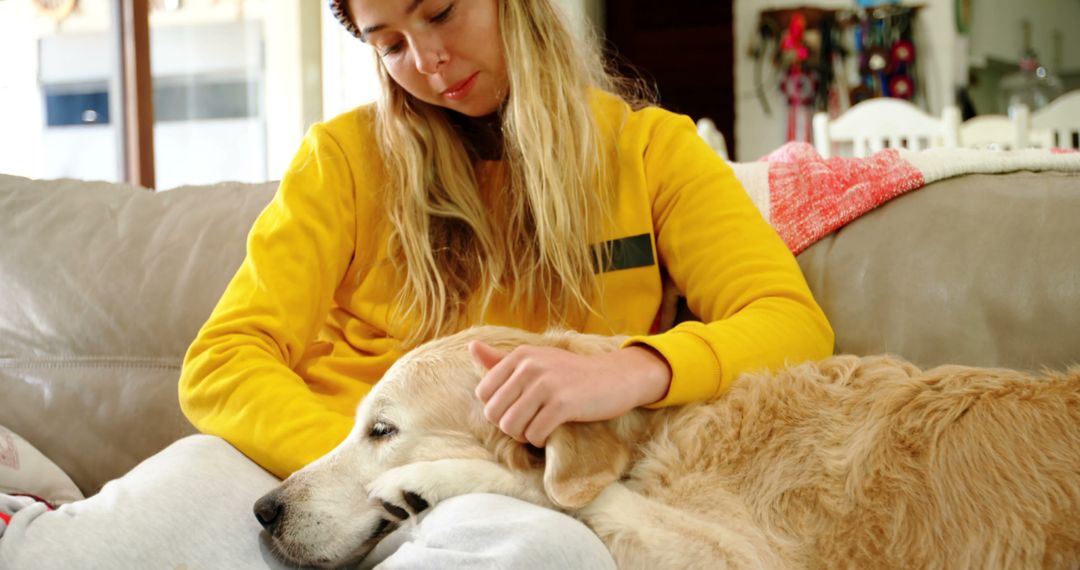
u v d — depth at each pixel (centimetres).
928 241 146
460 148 154
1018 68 774
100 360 181
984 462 107
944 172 154
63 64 359
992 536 103
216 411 126
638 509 109
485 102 148
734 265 139
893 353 143
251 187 197
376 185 153
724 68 736
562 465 108
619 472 114
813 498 113
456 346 127
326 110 463
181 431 174
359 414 125
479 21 141
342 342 150
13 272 191
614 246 147
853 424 117
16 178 207
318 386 144
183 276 183
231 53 446
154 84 428
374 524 116
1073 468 104
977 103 748
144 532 100
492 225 153
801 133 731
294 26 453
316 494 114
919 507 108
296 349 139
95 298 184
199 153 444
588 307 143
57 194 202
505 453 115
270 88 455
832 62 726
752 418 121
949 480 107
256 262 141
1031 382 114
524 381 108
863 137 405
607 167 151
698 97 746
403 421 121
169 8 429
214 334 132
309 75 460
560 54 151
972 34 741
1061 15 777
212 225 189
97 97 359
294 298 139
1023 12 767
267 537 111
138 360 180
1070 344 131
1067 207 139
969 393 114
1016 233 140
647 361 119
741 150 756
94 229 194
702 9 734
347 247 150
